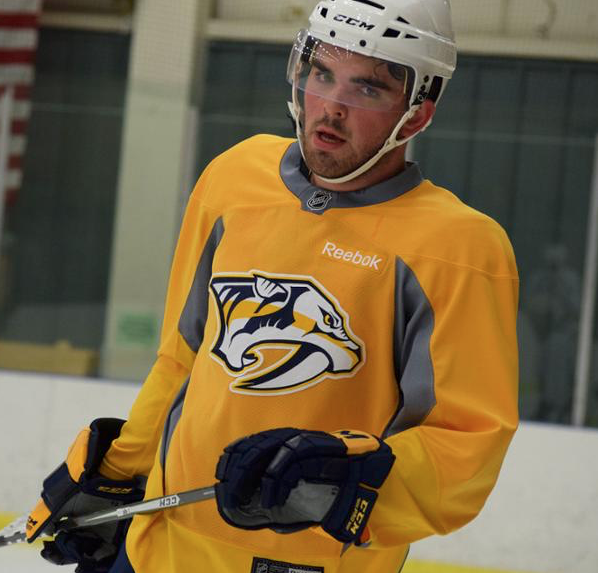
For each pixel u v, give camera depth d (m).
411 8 4.77
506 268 4.68
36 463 14.86
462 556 13.91
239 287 4.89
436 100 4.99
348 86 4.69
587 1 16.45
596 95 15.73
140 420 5.47
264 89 16.72
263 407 4.75
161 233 16.52
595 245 15.17
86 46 19.27
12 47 19.06
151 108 16.59
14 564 12.19
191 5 17.91
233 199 5.14
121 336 16.42
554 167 15.43
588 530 13.81
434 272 4.61
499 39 16.44
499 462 4.61
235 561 4.82
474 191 15.63
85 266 16.75
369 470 4.20
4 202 16.89
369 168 4.79
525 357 15.27
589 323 15.13
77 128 16.89
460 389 4.57
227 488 4.17
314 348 4.70
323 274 4.74
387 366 4.72
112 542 5.55
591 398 15.05
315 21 4.83
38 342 16.73
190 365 5.48
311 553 4.73
